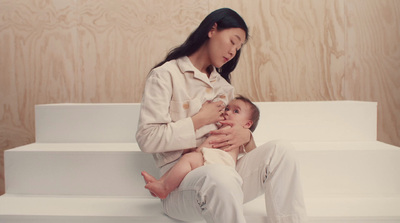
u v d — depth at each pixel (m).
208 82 1.26
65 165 1.54
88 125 1.81
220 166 1.01
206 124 1.21
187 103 1.22
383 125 2.51
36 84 2.48
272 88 2.51
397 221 1.25
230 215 0.96
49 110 1.82
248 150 1.33
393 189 1.55
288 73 2.50
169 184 1.10
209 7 2.47
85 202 1.44
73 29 2.49
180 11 2.47
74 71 2.50
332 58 2.49
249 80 2.51
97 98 2.52
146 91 1.19
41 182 1.55
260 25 2.47
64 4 2.47
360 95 2.50
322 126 1.82
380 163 1.54
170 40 2.49
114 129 1.81
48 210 1.33
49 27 2.47
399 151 1.53
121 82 2.51
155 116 1.14
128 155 1.52
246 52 2.49
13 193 1.56
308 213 1.29
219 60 1.23
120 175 1.53
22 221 1.28
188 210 1.09
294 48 2.49
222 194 0.95
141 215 1.25
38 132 1.83
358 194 1.54
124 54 2.50
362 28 2.47
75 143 1.80
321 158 1.53
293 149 1.15
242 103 1.34
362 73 2.49
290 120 1.82
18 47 2.46
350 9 2.46
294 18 2.47
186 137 1.14
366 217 1.25
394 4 2.45
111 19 2.48
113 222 1.25
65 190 1.55
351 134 1.83
